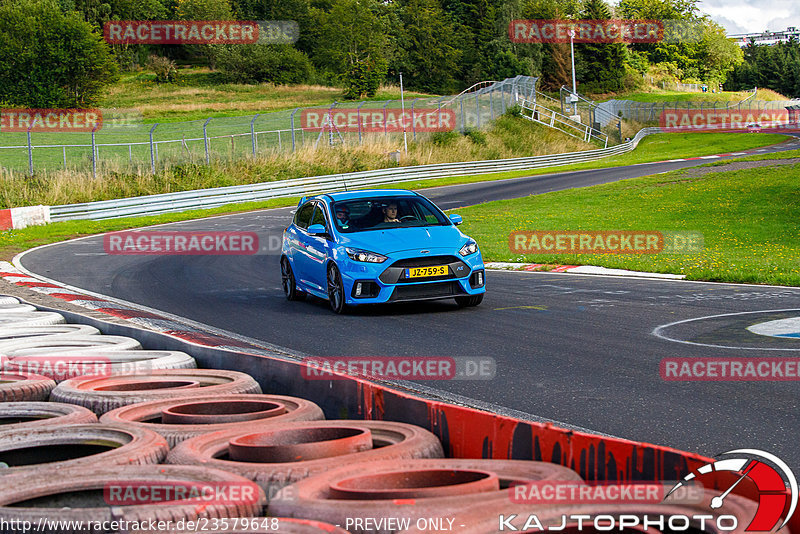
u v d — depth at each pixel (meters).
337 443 10.99
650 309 32.44
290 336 28.17
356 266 33.00
